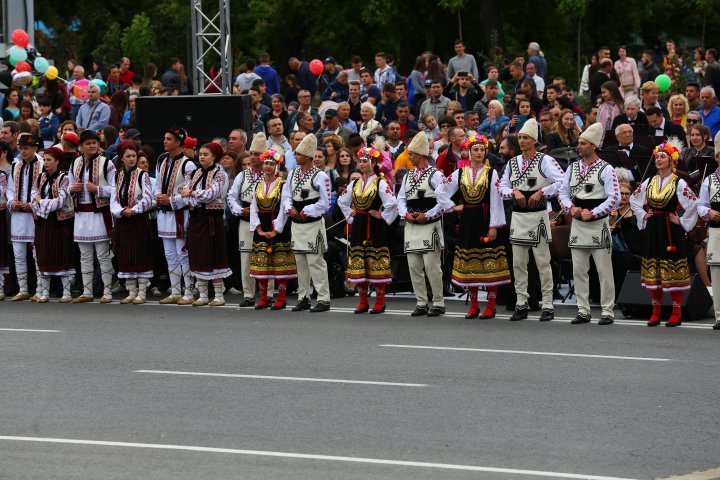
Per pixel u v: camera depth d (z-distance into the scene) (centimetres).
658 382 1276
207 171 1872
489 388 1252
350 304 1905
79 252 2005
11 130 2116
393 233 1942
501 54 3216
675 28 5391
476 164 1722
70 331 1639
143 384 1284
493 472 958
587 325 1659
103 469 972
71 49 5641
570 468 970
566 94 2531
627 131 1902
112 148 2169
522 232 1691
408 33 4909
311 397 1216
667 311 1719
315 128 2552
